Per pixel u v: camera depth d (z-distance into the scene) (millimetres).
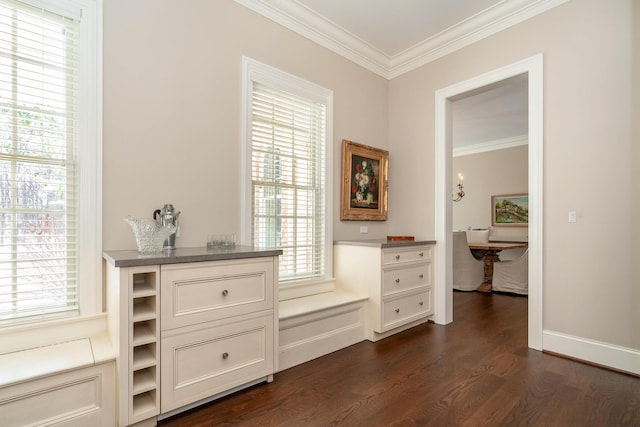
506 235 6465
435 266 3287
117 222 1939
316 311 2418
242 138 2477
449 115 3312
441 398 1850
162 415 1640
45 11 1763
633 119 2184
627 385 2002
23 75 1716
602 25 2312
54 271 1778
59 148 1808
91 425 1469
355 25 3010
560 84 2500
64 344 1696
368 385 1999
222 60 2391
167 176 2123
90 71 1859
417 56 3434
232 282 1829
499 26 2848
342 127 3238
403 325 2988
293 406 1766
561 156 2486
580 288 2383
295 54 2850
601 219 2303
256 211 2609
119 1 1959
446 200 3256
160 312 1578
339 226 3217
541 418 1662
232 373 1825
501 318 3422
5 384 1280
